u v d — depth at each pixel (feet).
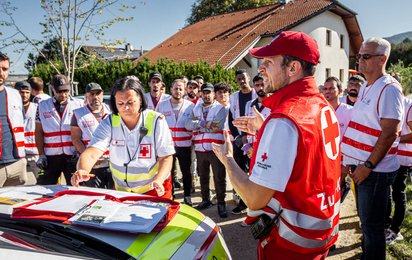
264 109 14.56
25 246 5.18
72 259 4.89
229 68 57.88
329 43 81.05
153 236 6.33
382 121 8.74
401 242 12.85
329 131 5.78
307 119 5.33
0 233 5.72
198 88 22.53
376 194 9.04
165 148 9.08
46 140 14.48
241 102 17.16
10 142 12.21
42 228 6.16
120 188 9.37
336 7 76.89
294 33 5.84
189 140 17.07
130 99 8.48
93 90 13.50
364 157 9.43
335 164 5.90
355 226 14.55
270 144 5.24
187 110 17.20
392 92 8.70
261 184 5.23
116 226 6.24
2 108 11.94
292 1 83.76
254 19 81.00
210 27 87.61
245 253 12.48
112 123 9.05
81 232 6.10
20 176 12.69
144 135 8.91
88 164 8.51
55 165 14.62
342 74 86.89
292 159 5.20
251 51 6.09
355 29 87.25
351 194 18.63
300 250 5.78
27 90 16.08
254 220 6.25
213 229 7.53
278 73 5.86
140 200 7.88
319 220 5.67
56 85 14.28
